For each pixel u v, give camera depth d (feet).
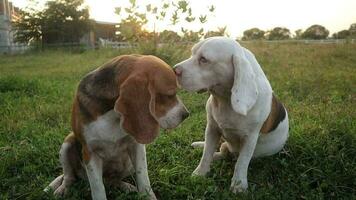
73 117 3.36
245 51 3.71
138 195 3.43
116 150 3.35
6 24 39.55
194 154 4.51
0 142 4.89
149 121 2.86
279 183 3.83
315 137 4.62
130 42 10.90
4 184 3.84
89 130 3.19
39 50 28.84
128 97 2.85
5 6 40.22
